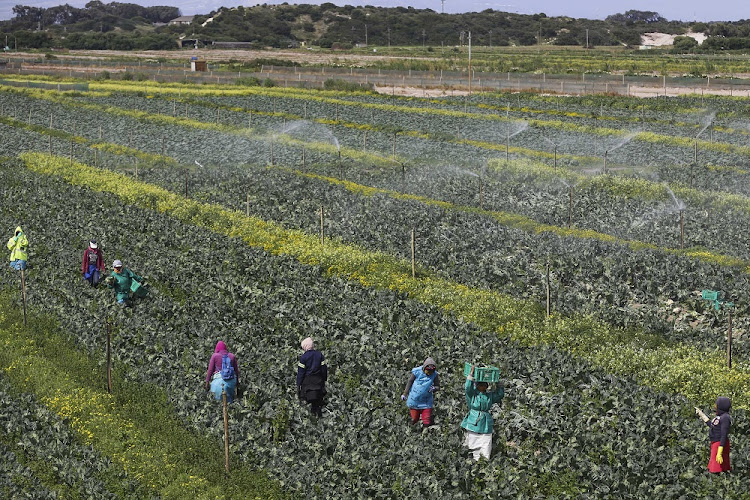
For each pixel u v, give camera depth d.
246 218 41.38
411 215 42.50
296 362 23.39
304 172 56.81
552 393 21.77
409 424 19.91
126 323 26.28
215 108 89.62
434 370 19.80
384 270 33.22
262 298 29.31
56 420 19.88
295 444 19.02
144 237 37.00
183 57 186.88
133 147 67.62
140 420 20.69
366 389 21.75
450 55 187.75
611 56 183.62
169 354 23.91
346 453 18.23
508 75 115.38
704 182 56.00
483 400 18.28
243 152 65.25
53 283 30.36
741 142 73.31
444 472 17.47
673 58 172.38
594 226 43.56
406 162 61.72
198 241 36.94
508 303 29.70
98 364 23.88
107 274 31.06
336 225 41.09
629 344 26.66
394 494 16.84
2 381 22.16
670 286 32.34
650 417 19.73
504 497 16.80
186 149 66.88
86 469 17.52
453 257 35.88
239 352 23.92
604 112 89.19
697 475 17.48
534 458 18.14
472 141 71.06
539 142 72.44
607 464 18.12
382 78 117.69
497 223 42.19
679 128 79.69
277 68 129.50
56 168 52.91
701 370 23.78
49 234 36.81
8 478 17.19
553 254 35.81
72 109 87.88
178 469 18.27
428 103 94.81
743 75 133.38
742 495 16.70
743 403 21.94
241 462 18.86
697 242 40.12
